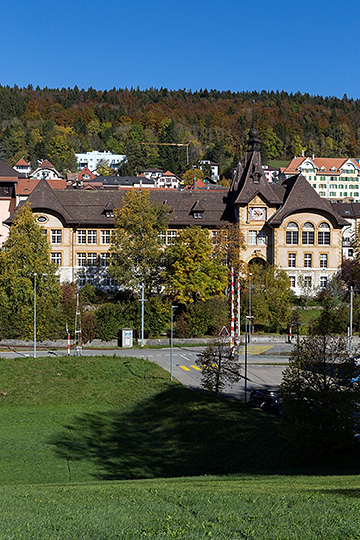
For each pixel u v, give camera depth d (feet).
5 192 400.47
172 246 279.90
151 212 293.23
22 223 268.82
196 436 150.61
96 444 154.10
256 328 278.46
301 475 107.45
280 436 131.54
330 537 57.26
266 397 161.58
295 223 335.47
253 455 132.67
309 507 67.82
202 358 181.47
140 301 265.95
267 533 59.52
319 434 119.14
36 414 179.22
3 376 205.16
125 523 65.77
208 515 67.36
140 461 140.97
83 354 236.22
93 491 88.17
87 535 61.87
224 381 192.54
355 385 121.60
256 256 337.93
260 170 343.26
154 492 83.92
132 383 200.23
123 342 254.88
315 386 125.18
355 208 490.90
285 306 269.85
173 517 67.51
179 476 128.88
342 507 66.90
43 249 270.46
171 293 279.49
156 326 263.70
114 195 353.31
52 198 335.88
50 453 146.00
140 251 284.20
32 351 244.01
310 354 124.47
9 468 135.03
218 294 278.87
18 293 257.14
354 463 116.47
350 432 119.96
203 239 273.13
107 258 325.42
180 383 192.03
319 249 336.29
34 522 67.05
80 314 256.52
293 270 335.26
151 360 226.79
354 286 317.22
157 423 166.50
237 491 81.05
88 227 337.52
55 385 200.75
